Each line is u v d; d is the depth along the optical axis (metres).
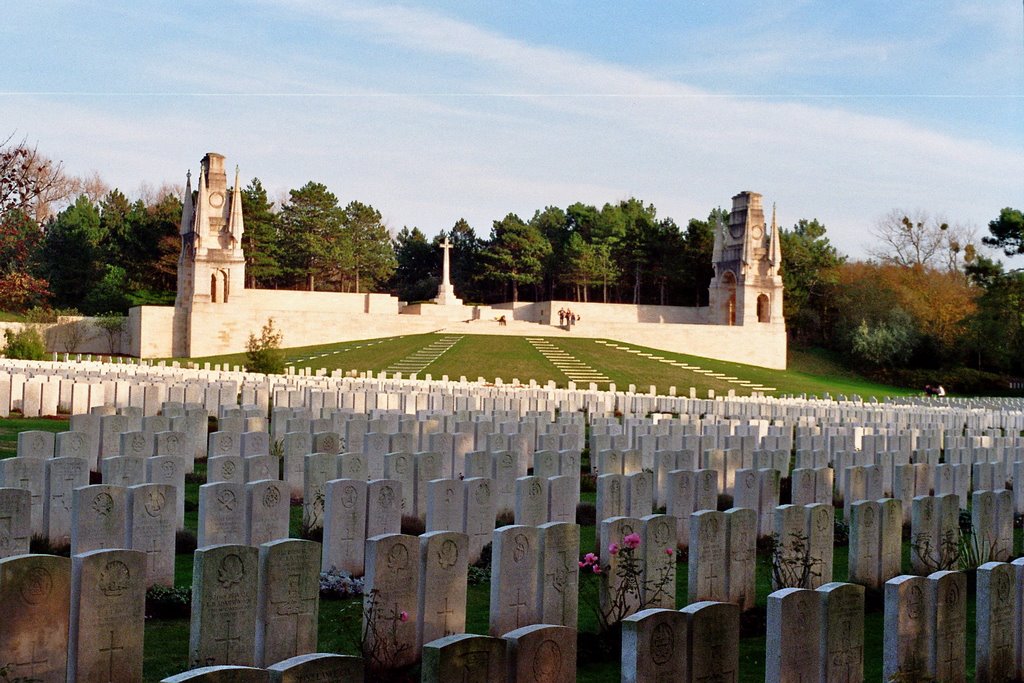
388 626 11.93
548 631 9.91
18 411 34.94
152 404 34.94
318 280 134.25
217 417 36.78
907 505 22.45
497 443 25.56
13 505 13.23
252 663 11.09
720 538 14.80
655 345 105.12
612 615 13.84
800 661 10.77
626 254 136.62
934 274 119.25
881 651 13.49
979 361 105.25
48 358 70.88
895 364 107.75
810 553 15.85
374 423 27.55
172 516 14.70
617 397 49.28
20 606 9.59
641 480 19.05
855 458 26.27
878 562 16.61
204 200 98.12
